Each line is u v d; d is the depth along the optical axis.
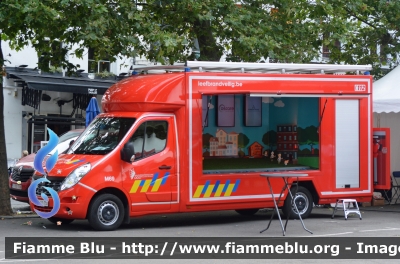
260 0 20.41
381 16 24.70
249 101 18.39
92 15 17.00
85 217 13.86
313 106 16.98
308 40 21.27
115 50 18.72
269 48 19.45
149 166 14.50
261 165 16.94
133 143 14.42
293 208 16.48
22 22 16.19
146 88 14.81
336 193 16.83
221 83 15.30
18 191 18.56
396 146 21.61
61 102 31.81
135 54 18.55
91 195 13.83
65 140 19.62
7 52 29.80
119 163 14.18
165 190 14.69
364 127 17.16
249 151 18.44
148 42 18.56
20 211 18.33
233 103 18.17
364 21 25.28
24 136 30.86
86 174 13.81
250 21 19.89
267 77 15.78
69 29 19.42
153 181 14.55
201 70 15.26
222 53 21.19
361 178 17.11
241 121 18.30
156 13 19.97
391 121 21.58
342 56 25.45
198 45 20.48
